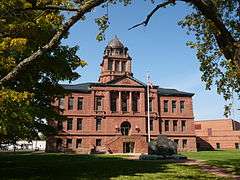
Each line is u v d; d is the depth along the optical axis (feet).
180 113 262.88
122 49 277.64
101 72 284.41
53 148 236.22
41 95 71.61
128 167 83.97
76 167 84.48
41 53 31.40
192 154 170.71
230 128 294.87
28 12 45.19
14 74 31.32
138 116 250.37
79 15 31.99
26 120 53.01
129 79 253.65
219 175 63.05
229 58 44.68
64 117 77.66
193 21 55.57
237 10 53.11
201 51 55.88
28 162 105.40
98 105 249.75
